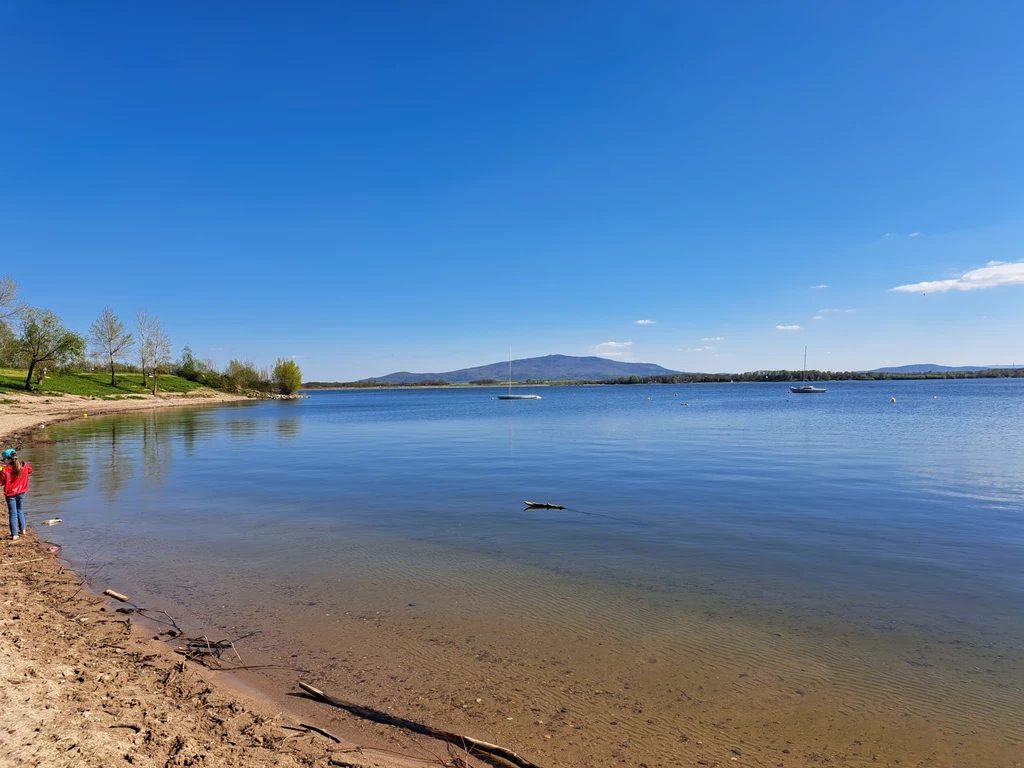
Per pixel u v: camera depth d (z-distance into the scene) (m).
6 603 6.75
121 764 3.86
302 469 15.81
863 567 7.83
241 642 6.10
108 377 67.06
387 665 5.71
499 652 5.93
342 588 7.30
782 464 15.77
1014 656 5.77
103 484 13.64
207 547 8.79
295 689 5.24
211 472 15.35
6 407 38.34
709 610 6.67
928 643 6.00
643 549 8.56
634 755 4.30
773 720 4.75
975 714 4.79
